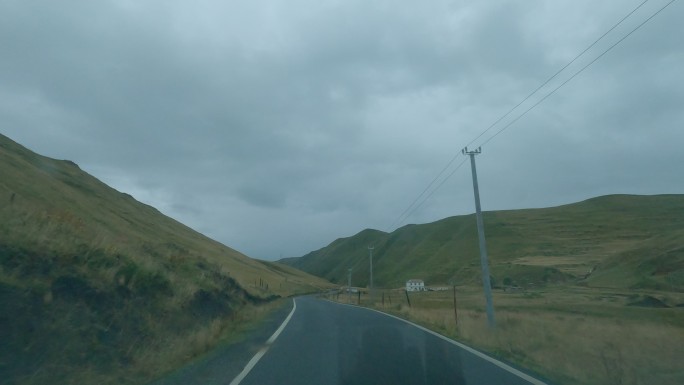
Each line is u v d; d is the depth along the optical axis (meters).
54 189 55.28
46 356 11.84
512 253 128.25
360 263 191.00
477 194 29.75
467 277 113.88
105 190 95.75
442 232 161.00
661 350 17.75
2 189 22.56
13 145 77.00
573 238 137.00
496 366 13.85
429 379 12.12
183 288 25.03
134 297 18.72
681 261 72.31
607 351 17.12
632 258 83.44
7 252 14.25
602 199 178.25
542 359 15.20
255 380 12.02
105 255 19.42
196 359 15.01
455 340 19.69
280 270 173.00
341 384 11.56
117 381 12.07
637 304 48.75
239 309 34.22
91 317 14.76
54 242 16.83
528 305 49.84
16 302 12.45
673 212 155.62
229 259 112.81
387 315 33.72
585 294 65.19
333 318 30.97
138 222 85.12
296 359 15.00
